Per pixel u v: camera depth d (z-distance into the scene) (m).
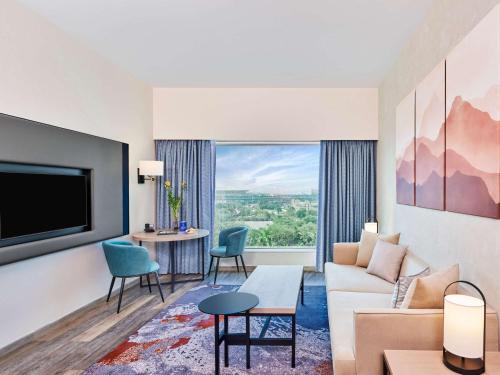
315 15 2.68
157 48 3.32
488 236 1.66
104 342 2.58
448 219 2.14
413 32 2.94
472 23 1.85
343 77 4.11
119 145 3.71
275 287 2.66
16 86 2.47
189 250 4.61
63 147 2.88
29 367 2.23
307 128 4.54
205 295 3.71
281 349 2.43
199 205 4.64
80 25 2.86
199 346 2.50
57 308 2.88
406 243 3.11
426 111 2.47
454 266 1.86
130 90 4.04
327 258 4.55
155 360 2.30
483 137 1.66
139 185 4.24
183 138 4.60
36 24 2.65
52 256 2.83
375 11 2.60
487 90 1.61
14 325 2.48
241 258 4.46
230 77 4.16
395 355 1.52
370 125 4.48
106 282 3.56
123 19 2.76
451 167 2.04
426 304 1.69
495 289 1.60
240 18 2.73
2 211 2.37
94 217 3.29
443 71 2.15
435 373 1.37
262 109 4.57
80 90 3.16
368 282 2.87
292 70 3.90
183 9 2.61
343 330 1.95
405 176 3.05
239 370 2.16
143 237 3.75
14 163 2.46
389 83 3.86
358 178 4.53
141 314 3.14
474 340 1.36
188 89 4.61
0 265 2.31
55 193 2.86
